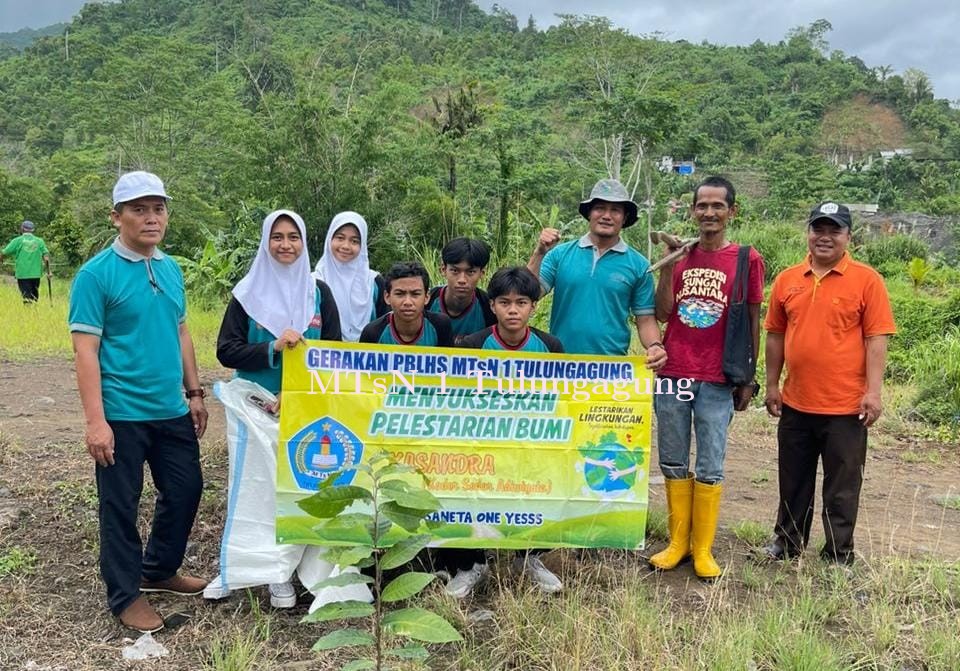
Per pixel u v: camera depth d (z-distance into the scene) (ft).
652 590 13.51
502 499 12.82
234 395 12.46
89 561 13.82
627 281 13.85
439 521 12.55
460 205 68.33
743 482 21.17
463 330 14.71
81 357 11.11
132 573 11.74
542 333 13.38
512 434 12.78
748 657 10.87
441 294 14.88
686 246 13.41
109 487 11.57
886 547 16.20
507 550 13.58
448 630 9.05
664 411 14.19
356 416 12.46
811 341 14.26
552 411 12.82
